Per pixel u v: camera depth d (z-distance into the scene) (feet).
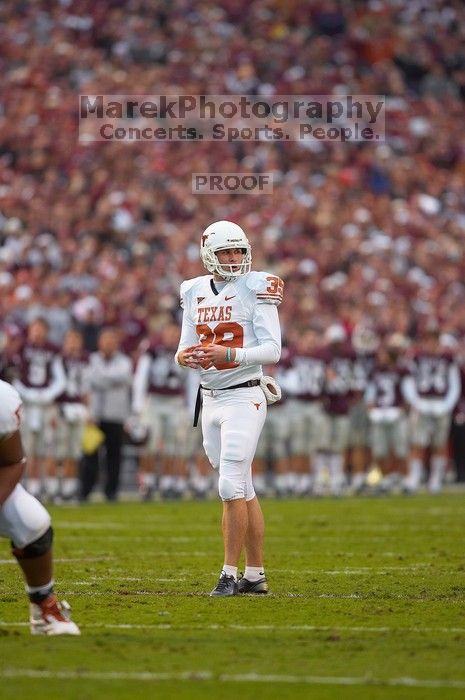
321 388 222.28
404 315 253.44
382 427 225.15
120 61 322.14
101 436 204.33
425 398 226.58
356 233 300.81
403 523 158.10
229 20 358.02
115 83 306.76
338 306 259.60
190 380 211.41
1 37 321.93
